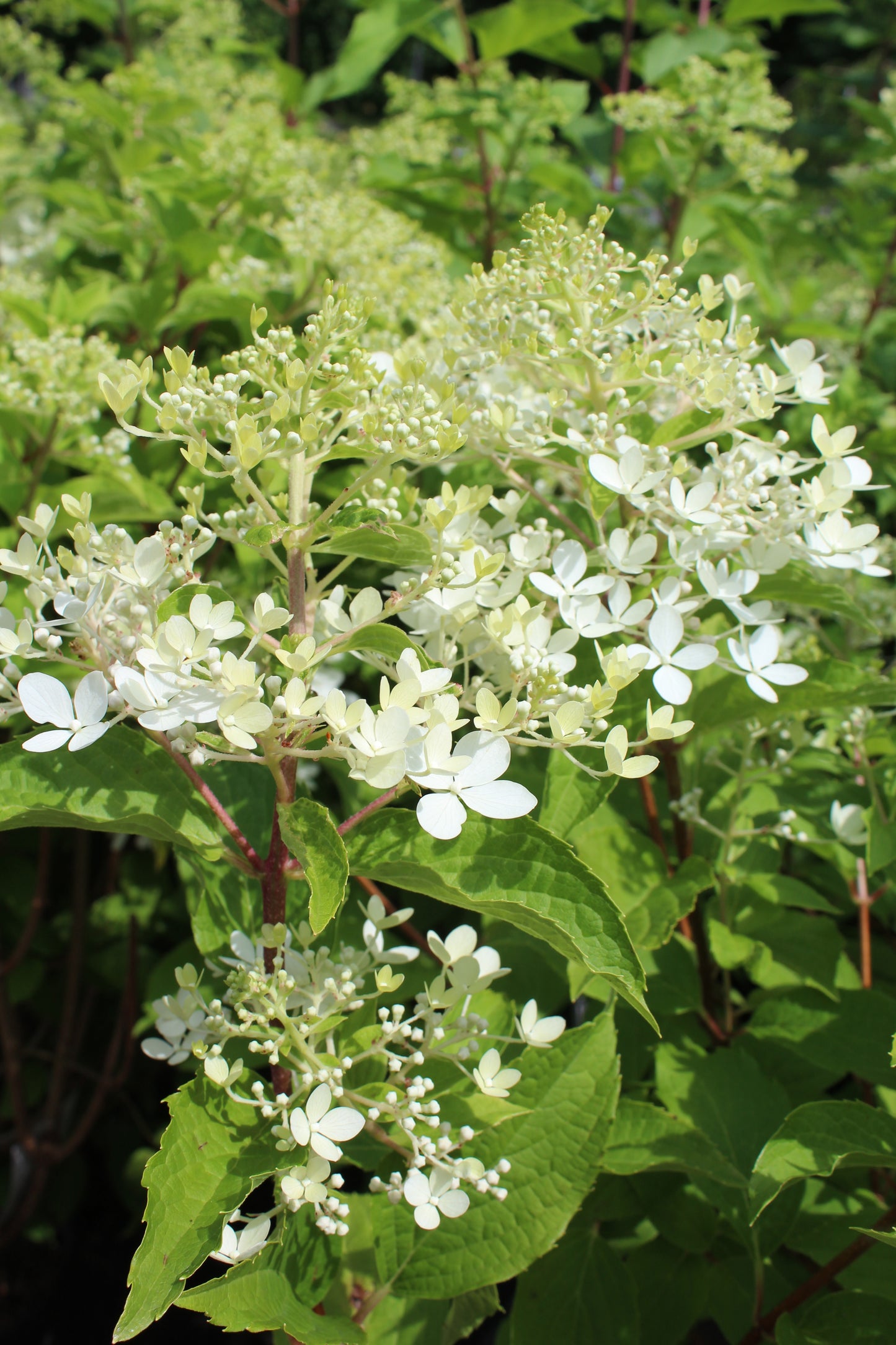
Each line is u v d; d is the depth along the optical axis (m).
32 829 0.95
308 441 0.41
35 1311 0.96
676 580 0.46
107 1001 1.05
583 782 0.47
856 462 0.48
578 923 0.40
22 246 1.26
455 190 1.05
